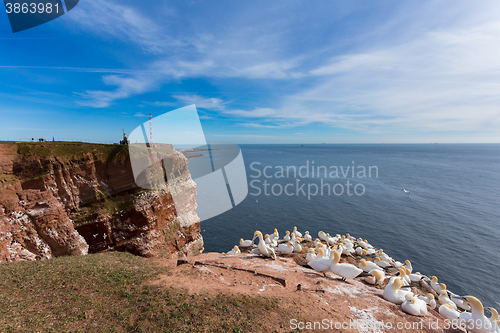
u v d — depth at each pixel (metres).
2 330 8.43
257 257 19.98
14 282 12.18
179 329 9.23
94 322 9.51
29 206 20.84
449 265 44.03
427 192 96.38
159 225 28.69
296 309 11.02
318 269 16.11
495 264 44.34
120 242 25.38
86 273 13.40
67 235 22.38
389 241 53.09
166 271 14.63
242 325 9.62
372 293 14.24
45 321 9.34
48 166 22.31
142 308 10.43
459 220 65.56
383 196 88.69
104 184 25.70
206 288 12.26
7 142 21.45
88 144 26.11
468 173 148.12
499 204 80.81
